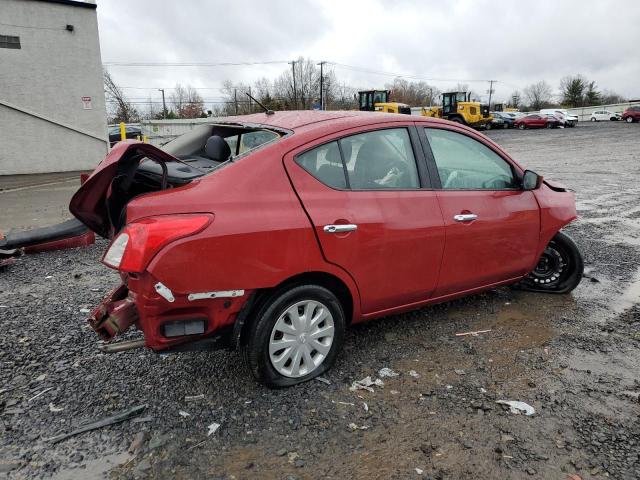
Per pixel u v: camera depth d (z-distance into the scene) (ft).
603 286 16.60
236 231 8.89
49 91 57.88
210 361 11.35
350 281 10.49
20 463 8.02
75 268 18.20
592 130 129.49
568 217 14.64
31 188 44.06
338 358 11.52
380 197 10.84
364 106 128.06
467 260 12.44
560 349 12.11
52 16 56.54
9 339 12.34
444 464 8.13
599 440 8.70
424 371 11.02
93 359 11.39
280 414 9.39
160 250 8.32
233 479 7.77
